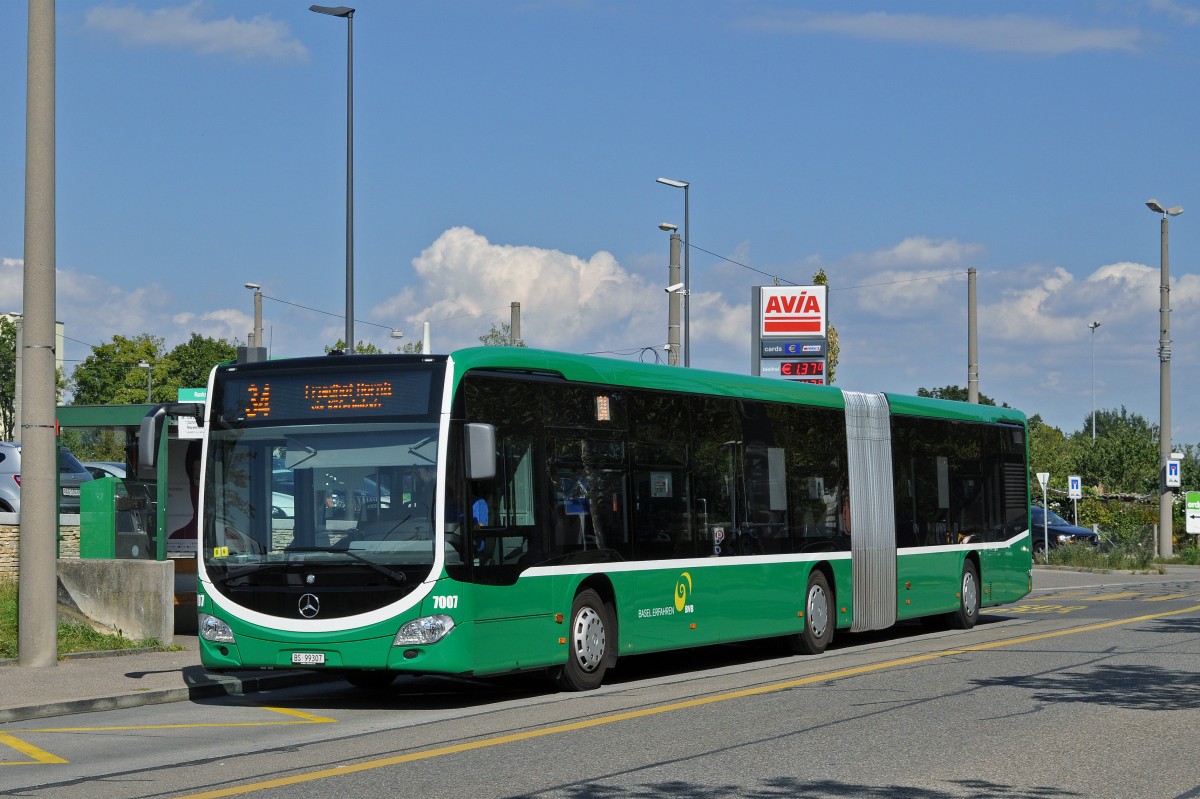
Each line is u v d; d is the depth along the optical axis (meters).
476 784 9.04
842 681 14.70
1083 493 60.00
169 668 15.55
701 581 15.98
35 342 15.66
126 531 19.09
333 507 12.86
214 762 10.08
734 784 9.01
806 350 44.12
